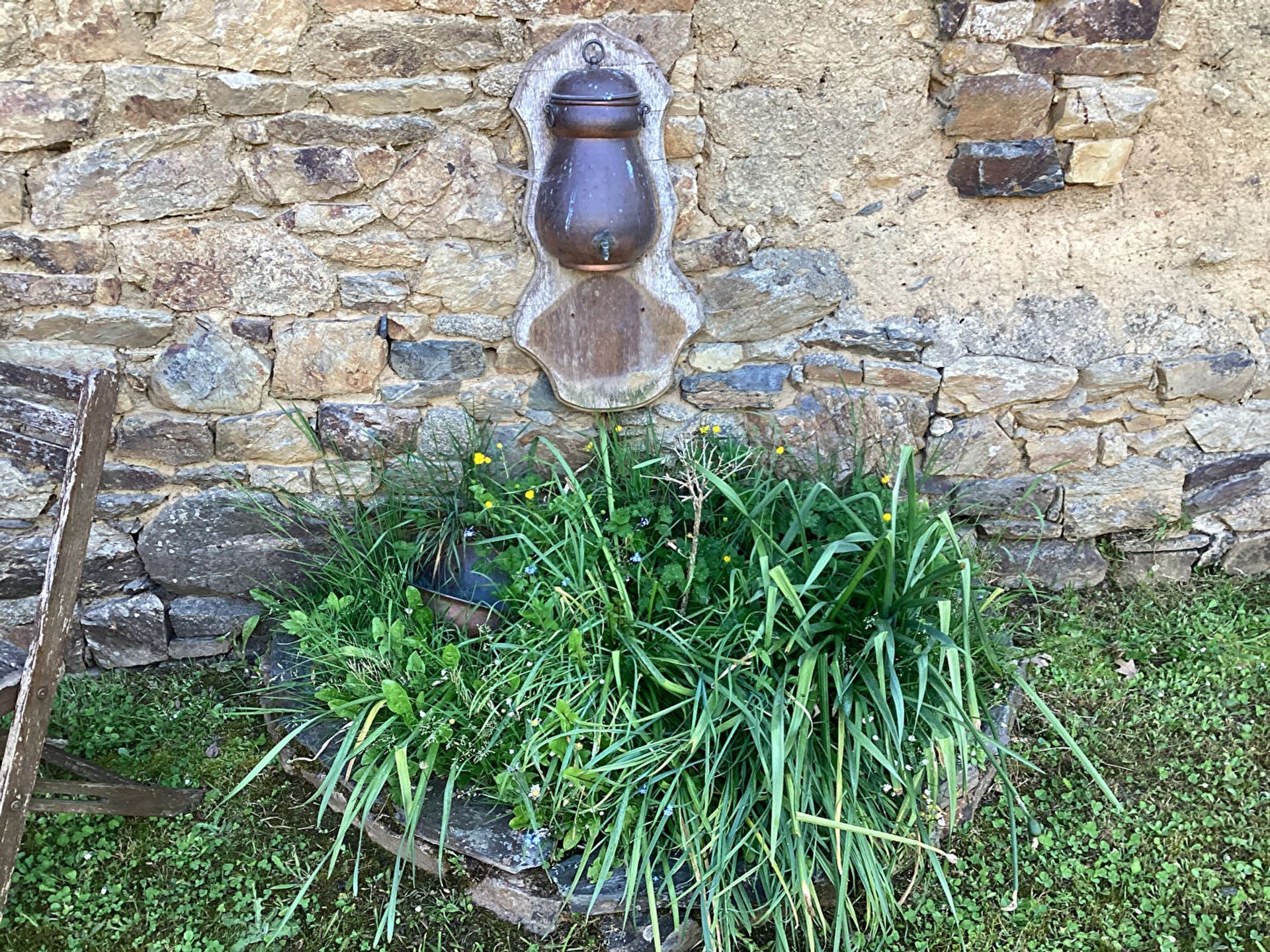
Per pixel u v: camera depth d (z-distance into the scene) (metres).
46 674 1.78
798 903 1.92
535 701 2.08
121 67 2.04
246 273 2.26
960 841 2.12
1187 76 2.27
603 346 2.42
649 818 1.94
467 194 2.26
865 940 1.90
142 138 2.11
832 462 2.52
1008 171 2.33
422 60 2.13
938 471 2.63
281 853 2.10
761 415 2.56
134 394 2.33
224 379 2.33
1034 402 2.56
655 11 2.15
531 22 2.13
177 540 2.46
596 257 2.20
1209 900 2.01
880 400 2.54
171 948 1.93
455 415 2.47
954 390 2.53
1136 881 2.04
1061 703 2.41
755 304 2.44
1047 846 2.11
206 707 2.45
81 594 2.46
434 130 2.20
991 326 2.48
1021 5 2.17
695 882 1.89
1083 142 2.31
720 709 1.96
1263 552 2.77
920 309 2.47
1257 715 2.37
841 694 1.90
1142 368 2.52
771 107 2.27
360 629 2.34
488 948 1.92
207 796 2.21
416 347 2.39
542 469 2.54
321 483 2.48
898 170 2.35
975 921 1.98
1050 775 2.24
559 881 1.89
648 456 2.52
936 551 2.07
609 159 2.16
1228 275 2.49
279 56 2.08
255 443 2.41
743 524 2.33
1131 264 2.46
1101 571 2.74
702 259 2.39
